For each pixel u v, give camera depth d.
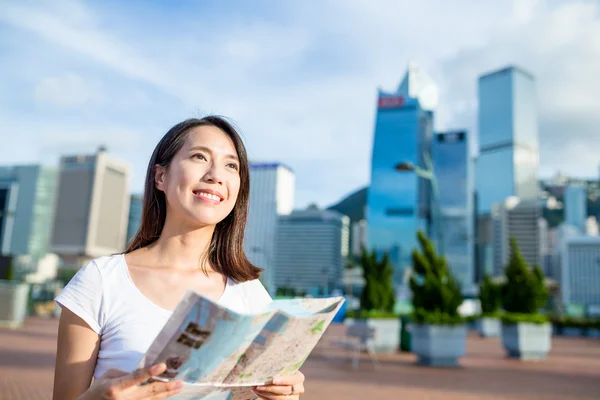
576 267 192.38
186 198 1.56
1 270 25.06
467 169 199.88
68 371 1.38
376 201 193.50
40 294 33.78
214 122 1.75
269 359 1.32
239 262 1.75
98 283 1.46
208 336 1.17
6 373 8.48
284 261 190.88
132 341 1.40
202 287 1.59
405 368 11.44
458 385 9.10
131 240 1.74
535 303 15.37
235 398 1.40
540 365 13.22
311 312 1.43
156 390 1.18
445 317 12.19
